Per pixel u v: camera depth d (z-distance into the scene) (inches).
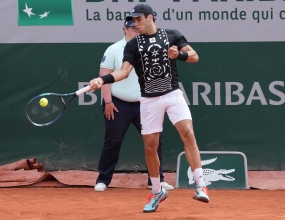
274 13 1040.2
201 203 789.2
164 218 639.8
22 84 1042.7
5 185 976.3
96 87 634.2
